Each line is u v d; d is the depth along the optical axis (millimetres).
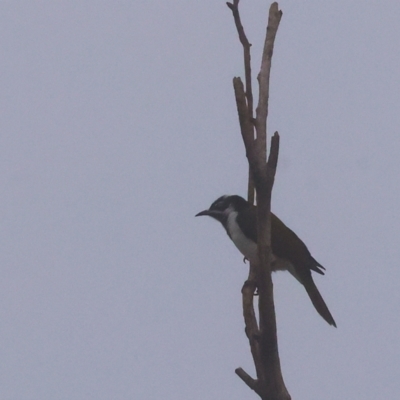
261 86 9562
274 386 9180
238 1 10945
